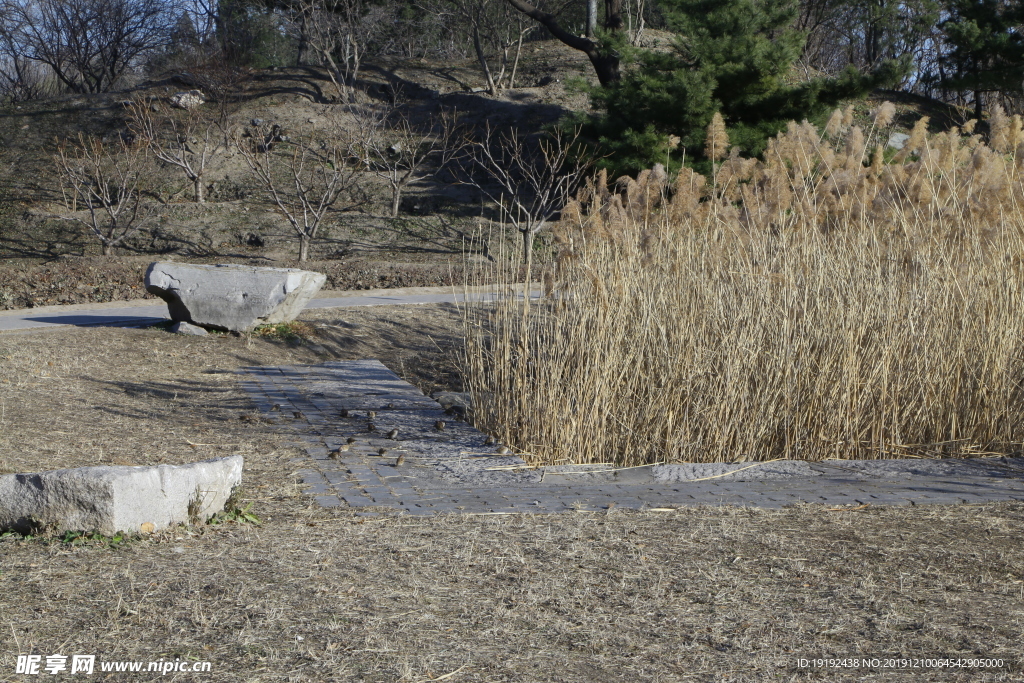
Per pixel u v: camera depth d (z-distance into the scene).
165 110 30.36
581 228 7.37
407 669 2.84
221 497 4.66
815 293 6.81
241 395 8.74
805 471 5.92
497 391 7.19
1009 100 29.42
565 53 38.16
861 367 6.71
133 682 2.75
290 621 3.21
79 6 41.31
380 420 7.71
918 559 3.89
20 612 3.30
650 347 6.66
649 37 37.91
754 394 6.57
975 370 6.70
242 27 38.62
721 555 3.96
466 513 4.77
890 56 39.56
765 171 7.98
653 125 22.12
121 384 8.84
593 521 4.56
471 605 3.38
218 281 11.86
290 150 29.56
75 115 31.78
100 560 3.87
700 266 7.15
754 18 22.70
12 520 4.26
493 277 7.77
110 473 4.25
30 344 10.48
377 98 33.88
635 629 3.16
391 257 22.88
